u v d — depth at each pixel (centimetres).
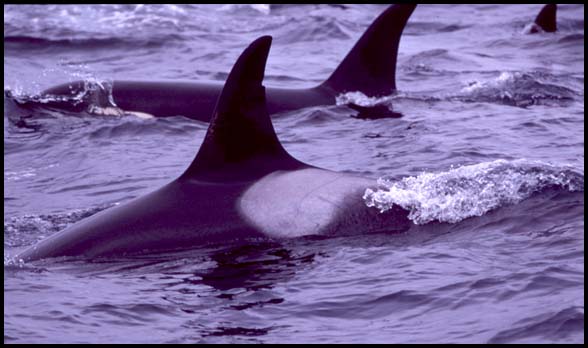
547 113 6069
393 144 5328
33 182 4950
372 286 3222
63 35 9450
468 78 7325
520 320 2880
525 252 3441
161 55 8762
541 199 3916
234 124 3797
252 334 2884
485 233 3659
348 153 5184
